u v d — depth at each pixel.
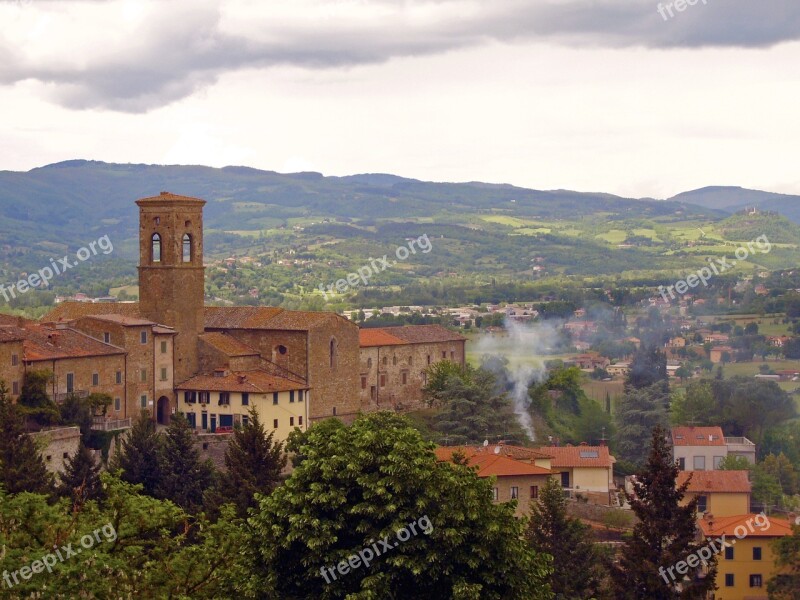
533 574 108.81
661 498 153.62
